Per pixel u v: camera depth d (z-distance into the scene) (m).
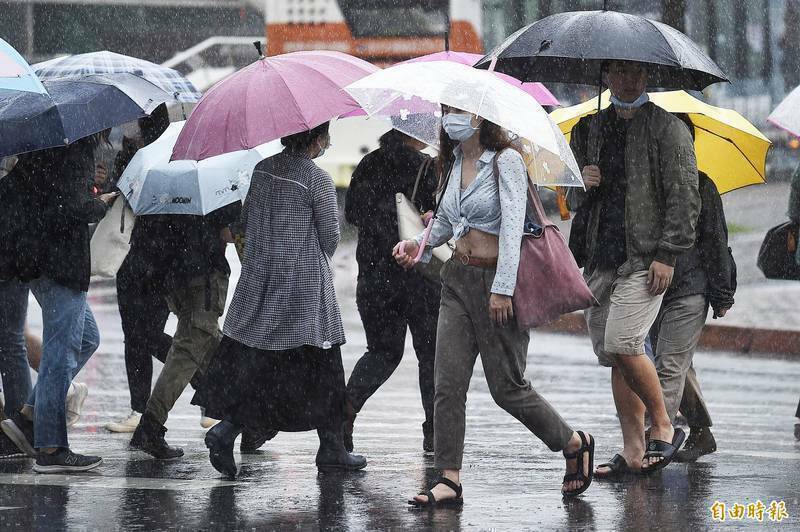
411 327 22.72
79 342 20.88
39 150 20.25
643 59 18.97
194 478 20.30
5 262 20.30
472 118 17.48
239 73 20.19
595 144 20.16
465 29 58.09
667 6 50.28
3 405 23.38
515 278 17.02
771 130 82.62
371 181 22.50
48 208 20.25
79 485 19.64
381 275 22.47
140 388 24.88
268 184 20.17
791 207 25.88
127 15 80.38
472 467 21.36
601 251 20.05
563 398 31.05
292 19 58.19
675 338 21.20
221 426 19.89
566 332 47.59
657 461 20.14
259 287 19.98
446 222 18.30
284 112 19.39
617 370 20.64
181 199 21.94
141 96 20.84
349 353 40.31
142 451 23.03
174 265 22.42
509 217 17.06
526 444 23.91
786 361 40.19
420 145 22.58
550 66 21.77
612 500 18.44
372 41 58.03
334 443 20.75
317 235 20.20
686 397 22.36
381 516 17.30
